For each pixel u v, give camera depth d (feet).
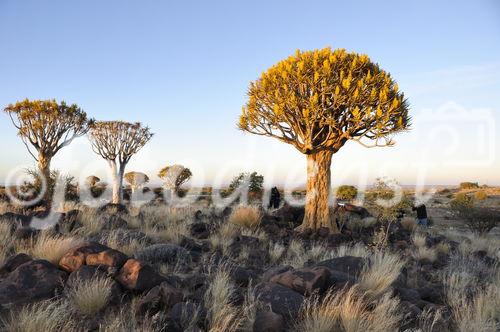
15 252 18.92
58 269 13.99
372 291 14.33
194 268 18.19
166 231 26.09
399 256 24.02
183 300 12.67
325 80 31.22
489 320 13.89
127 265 14.03
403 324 12.60
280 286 13.83
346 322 11.75
